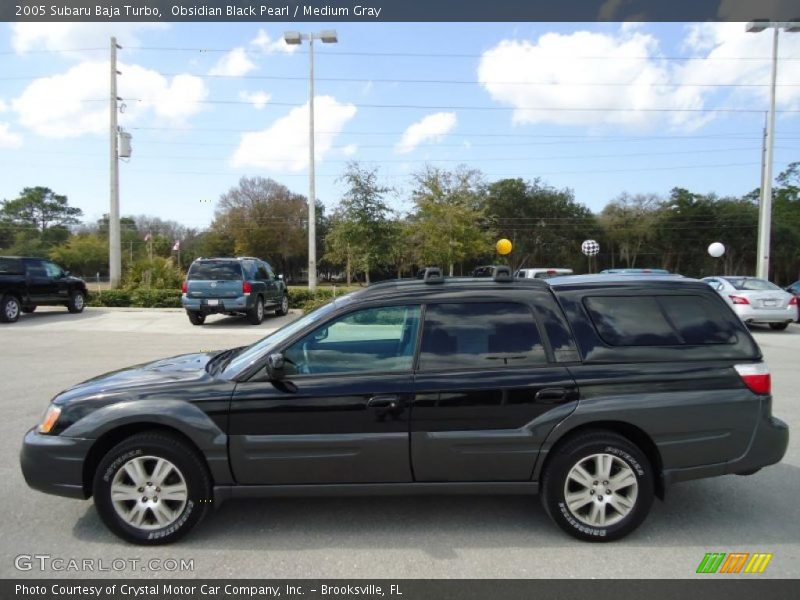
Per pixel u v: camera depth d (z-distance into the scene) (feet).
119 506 12.00
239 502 14.29
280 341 12.76
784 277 198.39
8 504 14.08
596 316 12.76
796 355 38.63
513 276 13.96
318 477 12.09
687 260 200.85
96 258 243.81
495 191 200.13
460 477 12.16
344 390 12.00
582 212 202.59
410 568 11.10
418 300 12.92
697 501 14.32
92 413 12.09
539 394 12.00
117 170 83.66
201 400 12.03
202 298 54.54
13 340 44.86
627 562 11.30
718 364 12.46
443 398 11.97
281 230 227.20
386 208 74.43
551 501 12.13
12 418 21.65
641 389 12.12
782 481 15.60
